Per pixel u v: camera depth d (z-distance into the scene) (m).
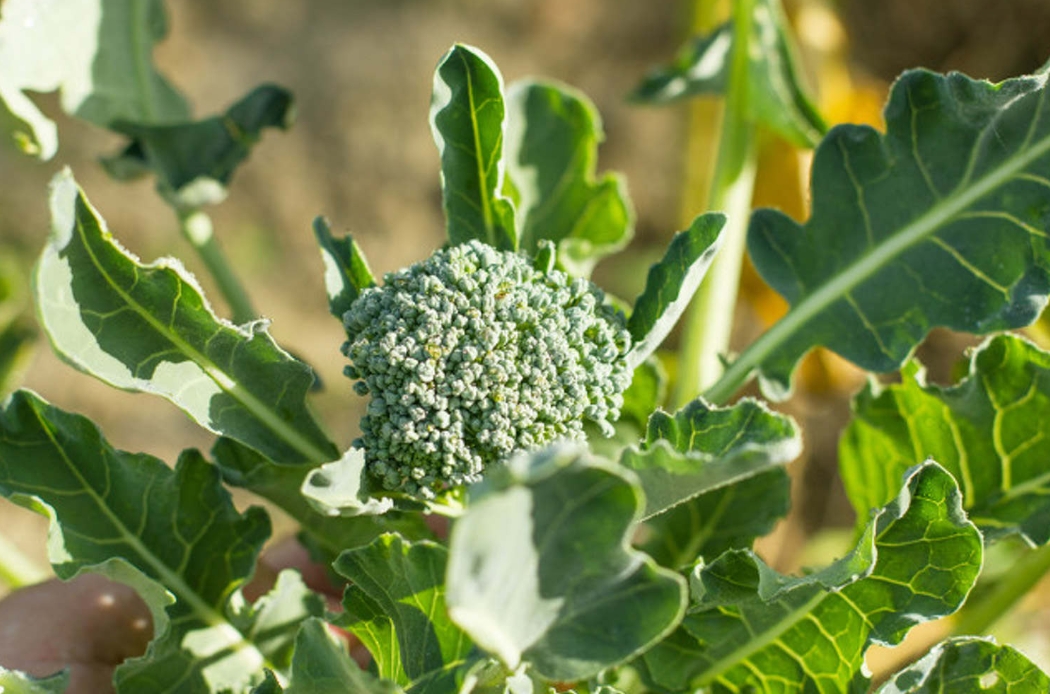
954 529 0.53
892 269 0.58
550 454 0.44
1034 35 1.56
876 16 1.61
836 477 1.29
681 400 0.66
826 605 0.54
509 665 0.47
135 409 1.48
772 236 0.60
